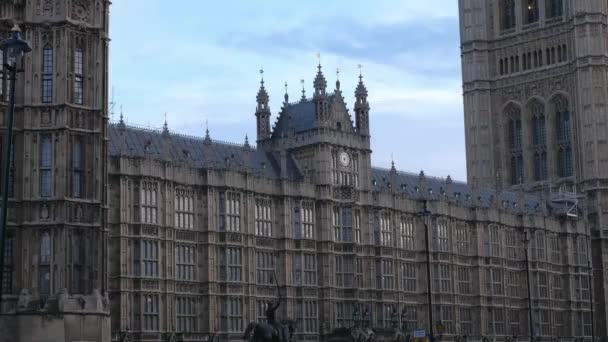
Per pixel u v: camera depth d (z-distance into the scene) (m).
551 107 187.38
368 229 127.38
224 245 109.88
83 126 72.00
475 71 196.38
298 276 118.25
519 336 151.62
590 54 180.25
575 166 181.38
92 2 73.44
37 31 71.50
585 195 176.00
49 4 71.75
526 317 154.25
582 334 165.12
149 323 101.25
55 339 68.00
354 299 123.25
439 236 140.00
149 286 101.56
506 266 151.88
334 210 123.50
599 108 179.00
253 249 113.44
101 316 70.19
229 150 118.75
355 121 128.75
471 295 145.38
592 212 175.12
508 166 192.75
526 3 193.75
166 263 103.88
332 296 120.88
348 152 126.19
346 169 125.69
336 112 125.12
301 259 118.75
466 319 143.75
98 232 71.62
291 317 116.50
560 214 165.25
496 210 151.50
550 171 186.00
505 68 194.62
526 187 187.38
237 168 113.25
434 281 138.00
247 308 111.56
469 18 198.38
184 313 105.94
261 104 127.19
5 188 47.03
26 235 69.88
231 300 110.06
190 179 108.12
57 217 69.81
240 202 112.75
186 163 108.19
